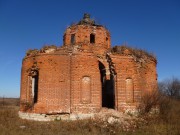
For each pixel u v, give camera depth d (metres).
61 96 17.89
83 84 18.16
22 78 20.75
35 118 18.06
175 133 13.81
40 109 17.97
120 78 18.89
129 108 18.66
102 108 18.89
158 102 19.94
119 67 19.05
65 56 18.45
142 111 18.94
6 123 16.73
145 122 16.52
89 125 15.30
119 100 18.52
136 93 19.19
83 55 18.56
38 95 18.34
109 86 22.53
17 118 19.03
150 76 21.16
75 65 18.30
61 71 18.23
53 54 18.55
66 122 16.59
